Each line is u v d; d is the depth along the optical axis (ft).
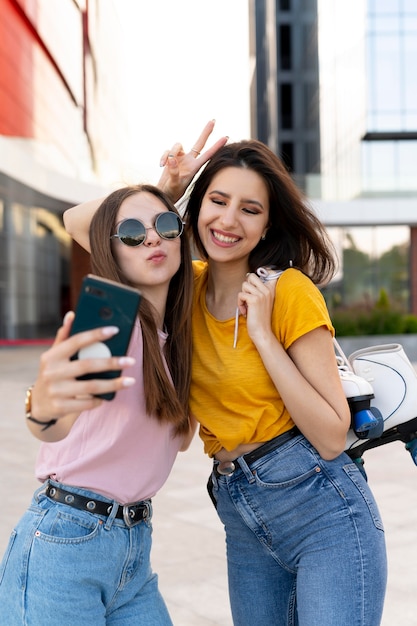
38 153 75.15
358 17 100.63
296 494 5.98
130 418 5.54
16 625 5.32
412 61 97.86
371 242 100.83
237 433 5.99
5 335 92.38
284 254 6.74
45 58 79.10
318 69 122.52
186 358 6.06
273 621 6.59
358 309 56.70
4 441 24.52
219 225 6.29
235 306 6.34
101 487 5.52
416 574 11.91
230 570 6.73
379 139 99.81
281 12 139.03
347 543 5.86
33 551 5.39
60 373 4.26
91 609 5.42
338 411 5.88
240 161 6.32
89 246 6.57
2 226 90.48
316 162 126.41
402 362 6.69
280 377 5.73
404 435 6.75
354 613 5.75
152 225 5.84
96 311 4.46
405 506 15.81
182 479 18.67
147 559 5.89
